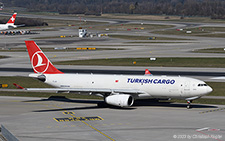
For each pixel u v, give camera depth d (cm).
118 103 17962
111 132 13938
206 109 18562
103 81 19650
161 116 16862
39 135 13550
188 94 17888
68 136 13375
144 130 14212
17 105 19938
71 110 18538
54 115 17262
